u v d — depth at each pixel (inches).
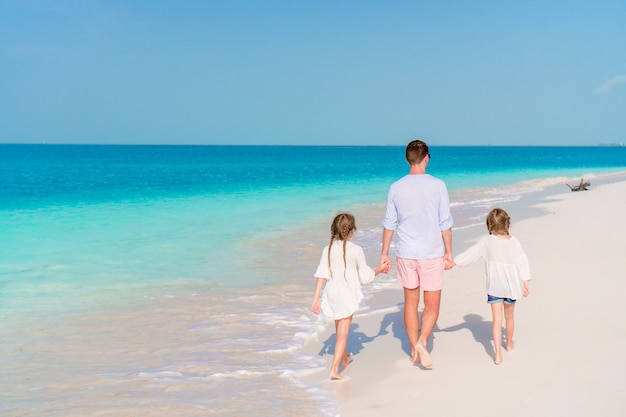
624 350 198.2
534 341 219.5
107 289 338.0
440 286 207.5
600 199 786.2
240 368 213.9
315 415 172.2
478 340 229.6
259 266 404.8
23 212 740.0
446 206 206.4
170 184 1348.4
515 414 161.8
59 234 549.0
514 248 204.7
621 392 167.8
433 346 227.8
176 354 230.4
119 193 1062.4
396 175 1804.9
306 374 207.8
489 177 1662.2
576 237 444.1
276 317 282.2
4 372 211.5
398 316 283.1
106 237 529.7
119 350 235.6
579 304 259.3
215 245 487.8
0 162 3223.4
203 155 5521.7
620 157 4662.9
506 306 211.0
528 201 832.9
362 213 722.8
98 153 6156.5
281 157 4894.2
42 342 245.4
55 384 199.9
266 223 631.8
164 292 331.3
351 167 2598.4
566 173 1920.5
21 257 434.3
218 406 180.2
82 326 267.9
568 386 175.3
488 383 184.7
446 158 4252.0
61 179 1581.0
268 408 178.1
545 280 308.2
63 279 363.3
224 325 269.1
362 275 208.2
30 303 307.4
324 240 514.6
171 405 181.5
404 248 208.4
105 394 190.5
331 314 206.8
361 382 197.2
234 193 1056.2
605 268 321.7
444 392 181.6
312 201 888.3
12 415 174.6
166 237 530.6
